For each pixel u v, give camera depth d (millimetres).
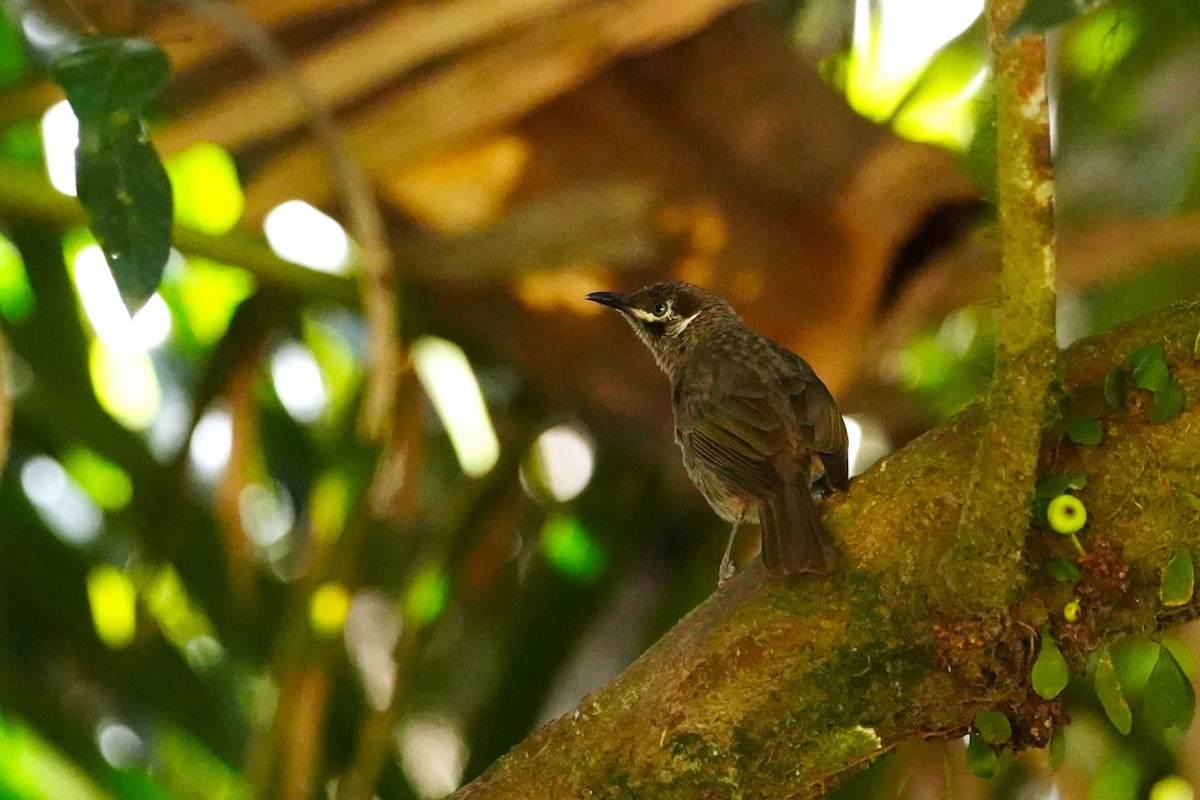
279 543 13070
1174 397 6168
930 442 6512
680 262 10430
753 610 6391
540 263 10047
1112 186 11320
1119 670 9266
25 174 9656
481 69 9242
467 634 11938
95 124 6941
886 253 9938
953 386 10930
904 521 6336
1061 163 11414
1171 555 6188
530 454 11922
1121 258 9969
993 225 6902
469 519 11320
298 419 13078
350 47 8852
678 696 6363
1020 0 5523
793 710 6309
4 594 10930
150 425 13508
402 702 10352
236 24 8078
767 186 10039
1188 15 6746
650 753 6352
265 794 9664
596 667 11195
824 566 6328
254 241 10109
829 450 9438
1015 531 5965
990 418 5918
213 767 11070
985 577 6047
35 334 11039
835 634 6301
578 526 11555
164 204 6961
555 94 9609
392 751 11258
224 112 8828
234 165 10969
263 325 11094
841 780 6555
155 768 11680
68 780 10766
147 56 7055
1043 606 6203
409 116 9281
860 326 10250
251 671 11578
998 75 5590
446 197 10344
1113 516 6195
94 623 11008
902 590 6266
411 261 10062
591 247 10023
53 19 10047
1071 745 10289
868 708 6289
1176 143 11258
